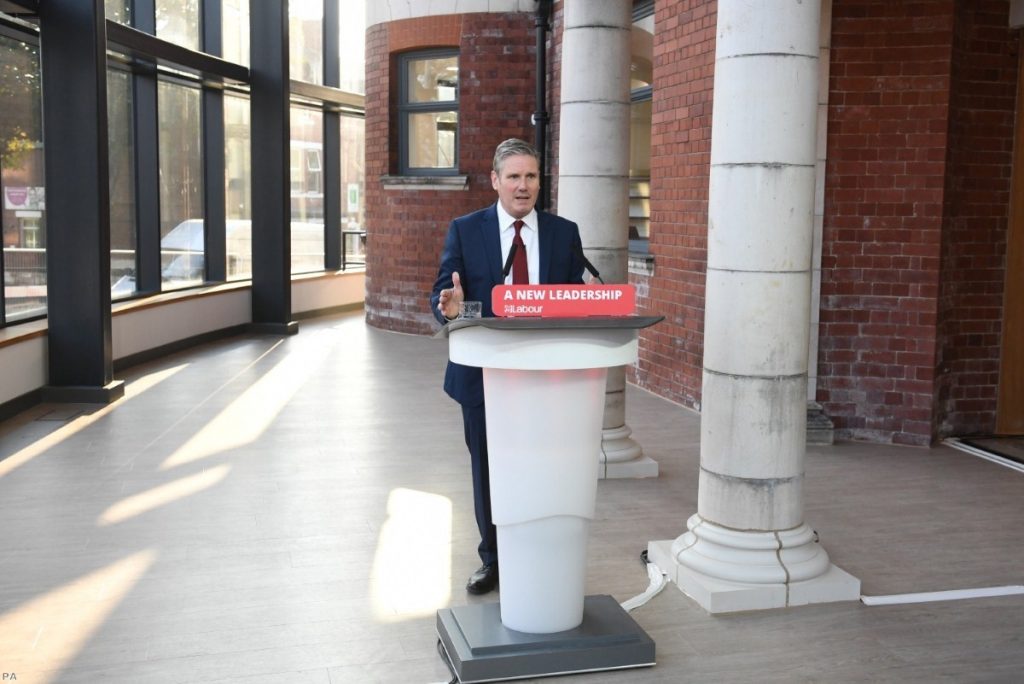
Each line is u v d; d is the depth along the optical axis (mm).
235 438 6961
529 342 3207
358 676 3447
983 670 3508
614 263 6086
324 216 15797
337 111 15484
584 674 3443
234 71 11961
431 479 5949
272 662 3543
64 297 8102
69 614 3936
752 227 3979
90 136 7953
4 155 8172
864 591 4215
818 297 6758
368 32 12648
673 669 3504
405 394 8680
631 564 4555
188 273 12320
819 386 6875
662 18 8297
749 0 3877
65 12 7820
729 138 3990
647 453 6590
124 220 10898
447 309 3393
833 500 5531
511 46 11625
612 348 3273
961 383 6930
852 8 6523
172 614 3945
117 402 8195
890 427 6812
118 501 5445
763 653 3637
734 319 4059
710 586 4031
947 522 5156
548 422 3314
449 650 3486
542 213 3934
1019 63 6668
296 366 10156
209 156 12664
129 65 10617
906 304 6684
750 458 4102
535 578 3436
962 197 6727
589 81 5965
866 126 6594
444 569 4453
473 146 11852
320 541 4820
